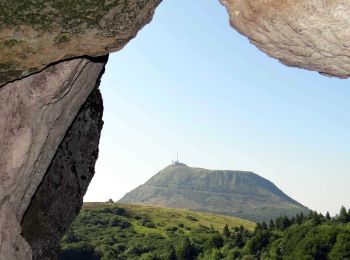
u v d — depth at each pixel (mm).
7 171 8391
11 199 8789
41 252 11773
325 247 66062
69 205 12500
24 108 8148
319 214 82938
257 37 6176
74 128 12188
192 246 90312
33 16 6637
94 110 12742
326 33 5332
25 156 8508
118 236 94625
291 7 5254
